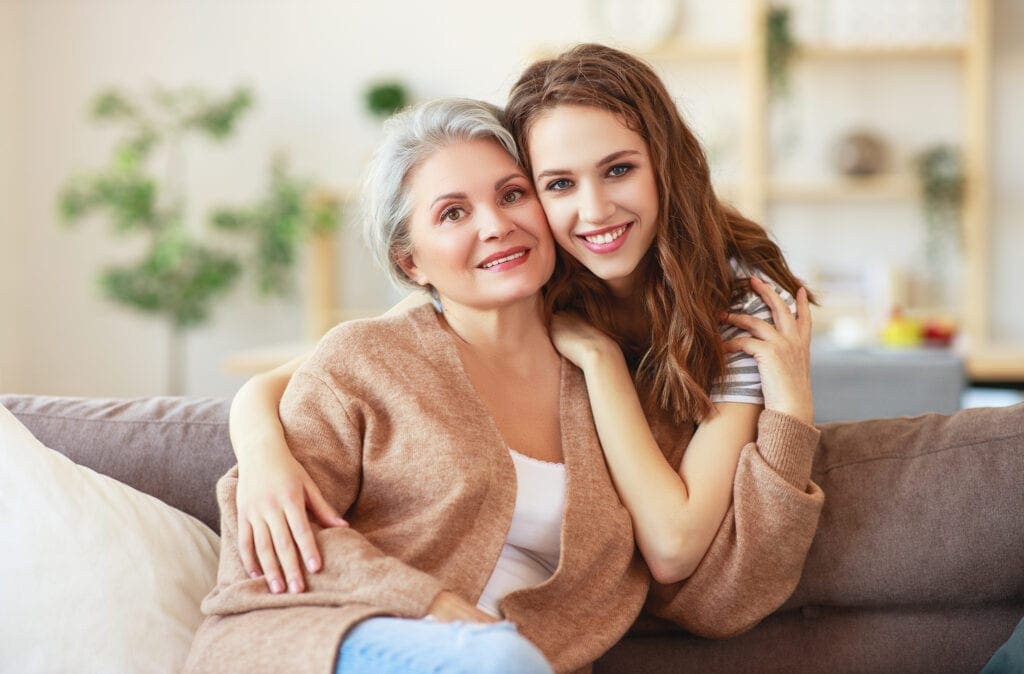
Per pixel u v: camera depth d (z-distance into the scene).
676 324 1.44
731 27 4.80
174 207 4.50
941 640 1.42
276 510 1.21
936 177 4.50
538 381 1.46
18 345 5.06
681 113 1.62
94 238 5.04
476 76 4.93
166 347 5.06
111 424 1.58
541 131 1.39
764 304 1.49
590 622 1.33
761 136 4.54
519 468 1.36
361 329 1.40
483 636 0.98
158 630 1.32
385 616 1.11
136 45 5.00
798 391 1.39
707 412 1.42
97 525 1.35
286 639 1.08
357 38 4.97
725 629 1.38
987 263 4.73
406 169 1.38
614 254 1.41
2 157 4.93
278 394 1.43
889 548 1.40
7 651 1.26
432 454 1.30
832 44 4.57
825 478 1.46
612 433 1.39
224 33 4.99
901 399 2.94
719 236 1.49
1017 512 1.38
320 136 5.00
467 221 1.37
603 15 4.78
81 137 5.01
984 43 4.48
